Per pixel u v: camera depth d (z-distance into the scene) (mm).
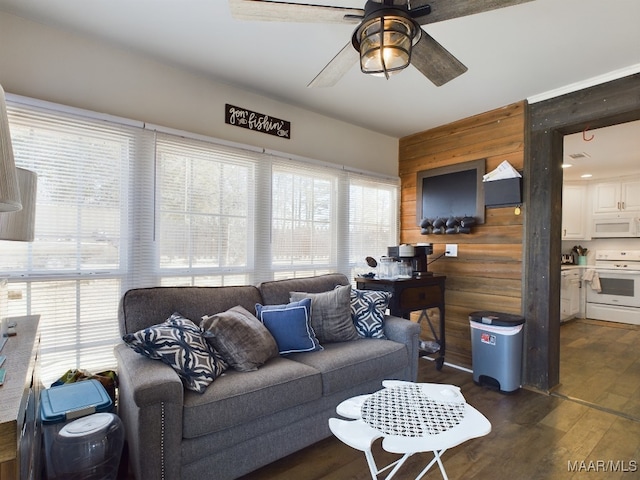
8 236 1350
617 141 3576
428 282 3061
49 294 1926
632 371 3189
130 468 1665
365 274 3180
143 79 2240
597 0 1664
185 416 1486
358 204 3537
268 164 2812
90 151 2037
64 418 1472
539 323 2734
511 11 1748
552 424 2242
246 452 1661
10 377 1023
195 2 1731
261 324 2137
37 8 1788
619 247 5500
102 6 1765
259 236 2764
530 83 2557
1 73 1808
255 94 2764
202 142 2451
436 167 3533
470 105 2979
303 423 1871
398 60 1315
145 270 2223
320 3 1692
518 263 2871
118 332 2135
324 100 2896
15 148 1821
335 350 2227
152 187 2246
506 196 2883
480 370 2848
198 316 2100
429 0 1222
